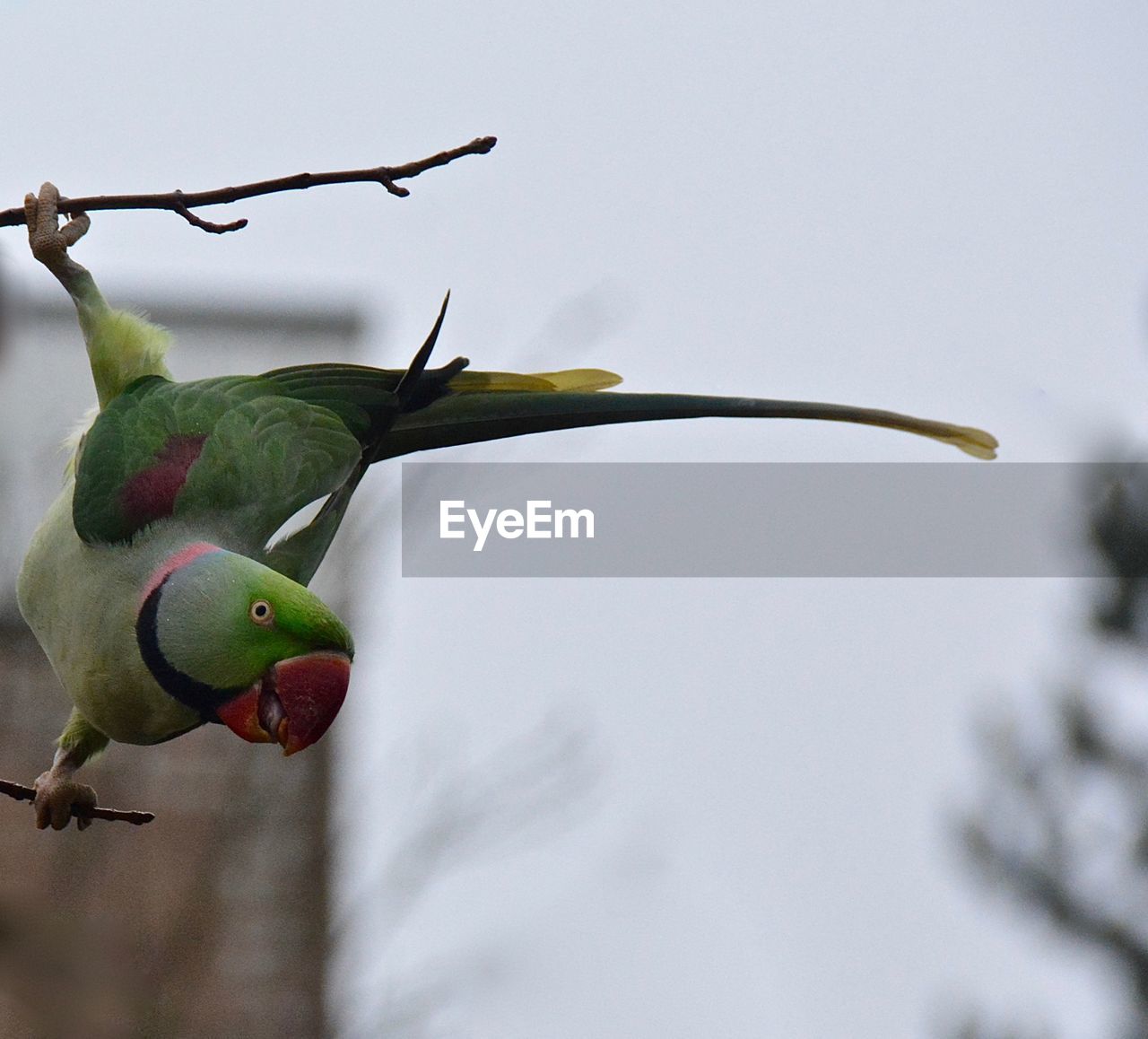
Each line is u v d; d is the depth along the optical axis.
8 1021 10.55
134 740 8.19
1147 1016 24.50
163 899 12.31
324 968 13.23
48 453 14.18
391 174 7.95
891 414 8.76
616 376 8.88
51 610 8.12
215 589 7.68
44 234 8.24
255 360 16.95
